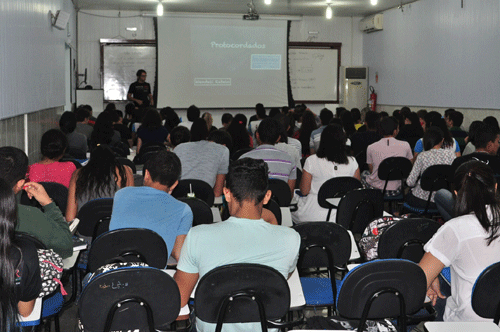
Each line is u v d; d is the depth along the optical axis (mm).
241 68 12430
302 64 12938
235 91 12461
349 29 13188
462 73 9523
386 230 2574
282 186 3848
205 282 1786
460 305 2010
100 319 1812
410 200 4945
